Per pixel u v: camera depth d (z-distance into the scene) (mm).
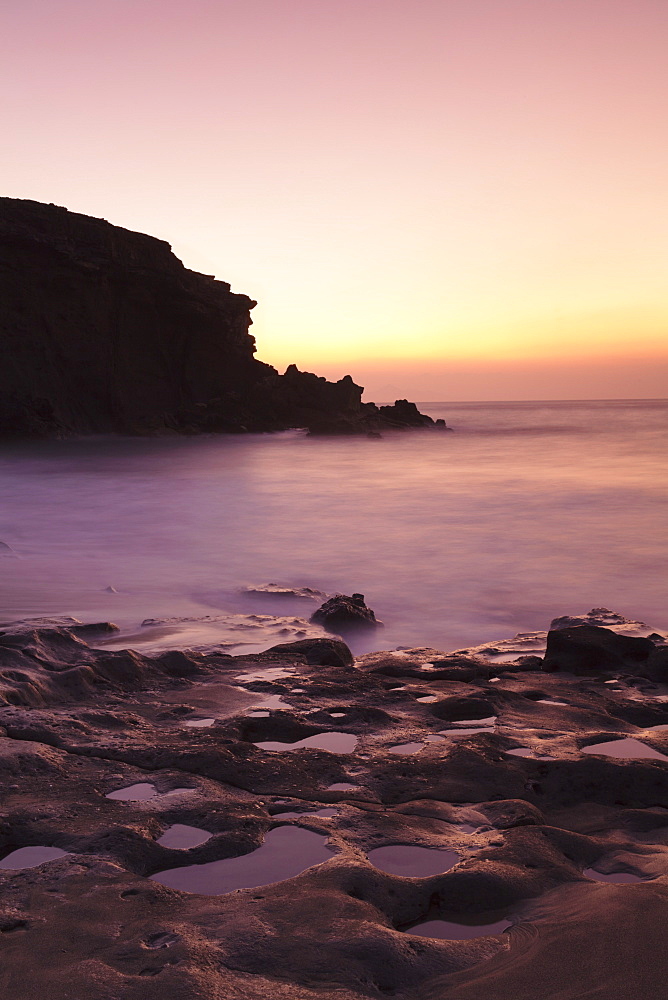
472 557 13750
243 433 58625
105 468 34094
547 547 14664
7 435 50188
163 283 57281
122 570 12523
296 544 15227
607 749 4105
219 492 24703
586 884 2662
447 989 2078
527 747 4121
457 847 2984
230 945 2262
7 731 4219
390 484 26656
